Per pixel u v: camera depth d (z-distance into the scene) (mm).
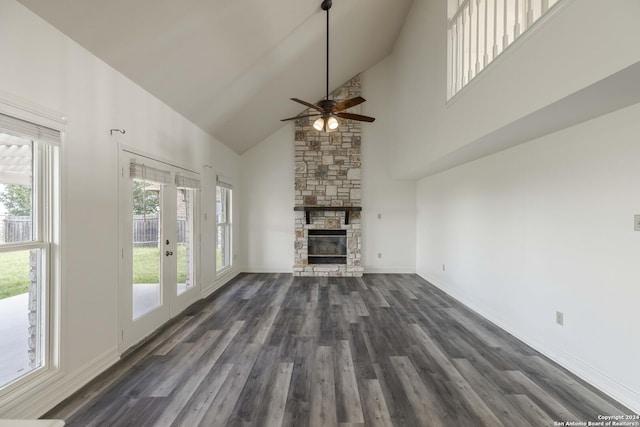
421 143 4688
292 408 2121
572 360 2615
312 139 6711
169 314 3805
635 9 1498
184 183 4113
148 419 1998
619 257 2219
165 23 2668
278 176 6832
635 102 2057
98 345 2564
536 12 2553
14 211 1950
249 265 6844
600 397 2254
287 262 6840
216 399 2217
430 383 2436
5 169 1895
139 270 3244
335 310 4250
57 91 2154
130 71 2910
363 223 6816
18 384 1910
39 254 2102
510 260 3471
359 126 6727
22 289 2002
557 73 1990
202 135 4781
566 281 2688
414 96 5012
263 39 3674
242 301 4652
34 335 2078
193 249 4566
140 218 3262
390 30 5680
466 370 2639
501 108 2615
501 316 3637
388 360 2812
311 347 3076
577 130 2561
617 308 2232
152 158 3402
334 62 5402
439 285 5543
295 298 4832
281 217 6840
